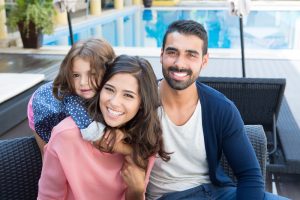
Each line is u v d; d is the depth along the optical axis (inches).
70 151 50.5
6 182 58.1
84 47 54.5
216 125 61.4
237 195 61.7
